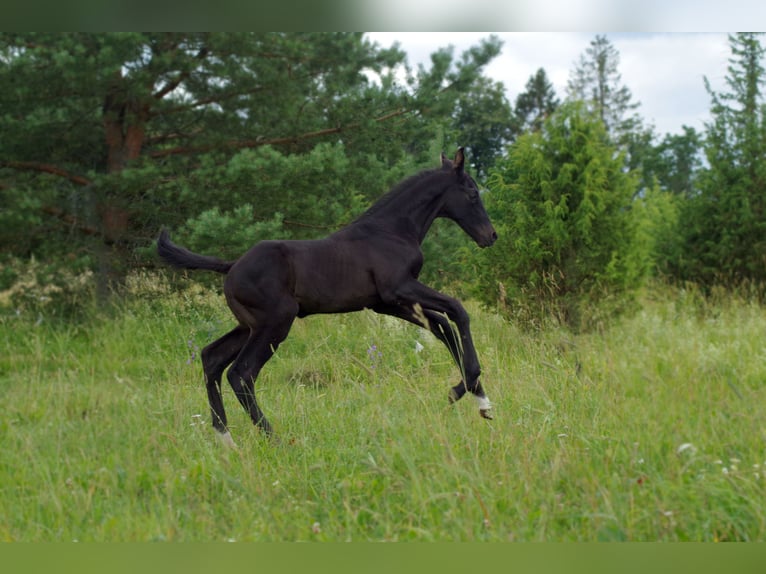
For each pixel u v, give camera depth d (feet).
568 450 15.14
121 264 34.30
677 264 41.65
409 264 20.51
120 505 13.93
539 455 14.94
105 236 33.94
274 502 14.23
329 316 34.32
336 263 19.88
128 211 33.78
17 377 25.12
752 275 39.73
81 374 26.63
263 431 18.43
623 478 13.70
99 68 30.30
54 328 31.81
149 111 34.55
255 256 19.53
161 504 13.42
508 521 12.55
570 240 30.55
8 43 31.22
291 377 26.76
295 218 35.55
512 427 16.83
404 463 14.97
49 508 13.75
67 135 33.12
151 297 34.32
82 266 31.83
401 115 37.76
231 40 32.32
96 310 32.22
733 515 12.44
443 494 12.58
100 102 32.81
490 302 32.22
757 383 21.11
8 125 31.12
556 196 31.14
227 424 19.90
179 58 32.35
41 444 17.21
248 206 31.37
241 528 12.85
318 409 20.26
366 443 16.98
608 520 12.25
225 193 33.01
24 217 30.99
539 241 30.40
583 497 13.12
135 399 20.97
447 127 41.98
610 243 30.89
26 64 29.71
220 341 20.27
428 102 36.40
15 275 31.96
